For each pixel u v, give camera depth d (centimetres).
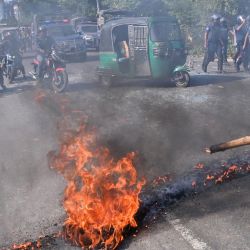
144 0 2272
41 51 1217
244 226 426
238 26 1393
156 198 490
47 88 1241
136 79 1305
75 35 2066
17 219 461
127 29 1238
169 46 1155
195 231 420
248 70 1421
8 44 1388
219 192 502
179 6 2070
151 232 420
